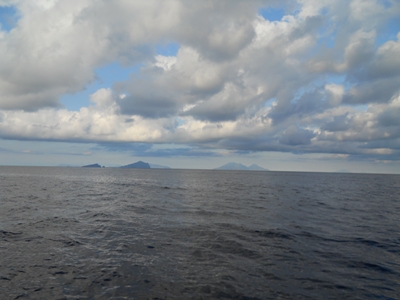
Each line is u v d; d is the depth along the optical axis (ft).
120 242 43.19
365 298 25.84
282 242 44.37
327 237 48.08
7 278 29.09
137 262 34.42
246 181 274.98
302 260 35.96
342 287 28.09
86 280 28.96
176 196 117.39
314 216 70.33
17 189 133.39
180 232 50.21
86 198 103.09
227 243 43.21
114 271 31.45
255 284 28.45
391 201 111.86
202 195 123.24
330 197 124.47
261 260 35.70
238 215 69.82
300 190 164.25
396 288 28.09
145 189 154.92
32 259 34.91
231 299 25.18
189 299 25.04
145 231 50.75
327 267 33.58
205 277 30.07
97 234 48.03
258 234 49.42
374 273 31.96
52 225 54.39
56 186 163.43
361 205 96.37
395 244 44.19
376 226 58.65
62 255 36.68
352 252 39.70
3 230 49.14
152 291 26.55
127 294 25.93
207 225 56.65
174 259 35.65
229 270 32.12
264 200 105.91
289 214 72.79
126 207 80.94
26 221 57.52
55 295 25.62
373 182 307.17
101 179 266.98
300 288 27.71
